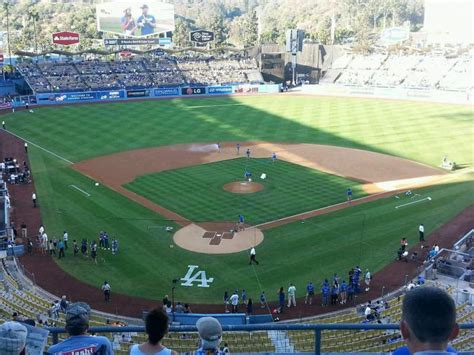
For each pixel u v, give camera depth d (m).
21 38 174.75
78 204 53.22
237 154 71.75
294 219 48.75
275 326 9.39
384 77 136.62
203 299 35.72
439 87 126.38
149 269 39.78
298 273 39.12
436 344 4.96
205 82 133.50
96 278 38.62
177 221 48.41
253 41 195.50
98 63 130.50
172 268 39.88
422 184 58.88
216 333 7.06
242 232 46.00
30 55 125.38
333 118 97.06
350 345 26.17
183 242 44.09
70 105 110.12
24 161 69.25
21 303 33.06
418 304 5.00
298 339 27.62
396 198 54.34
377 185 58.53
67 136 83.12
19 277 38.78
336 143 78.19
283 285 37.53
